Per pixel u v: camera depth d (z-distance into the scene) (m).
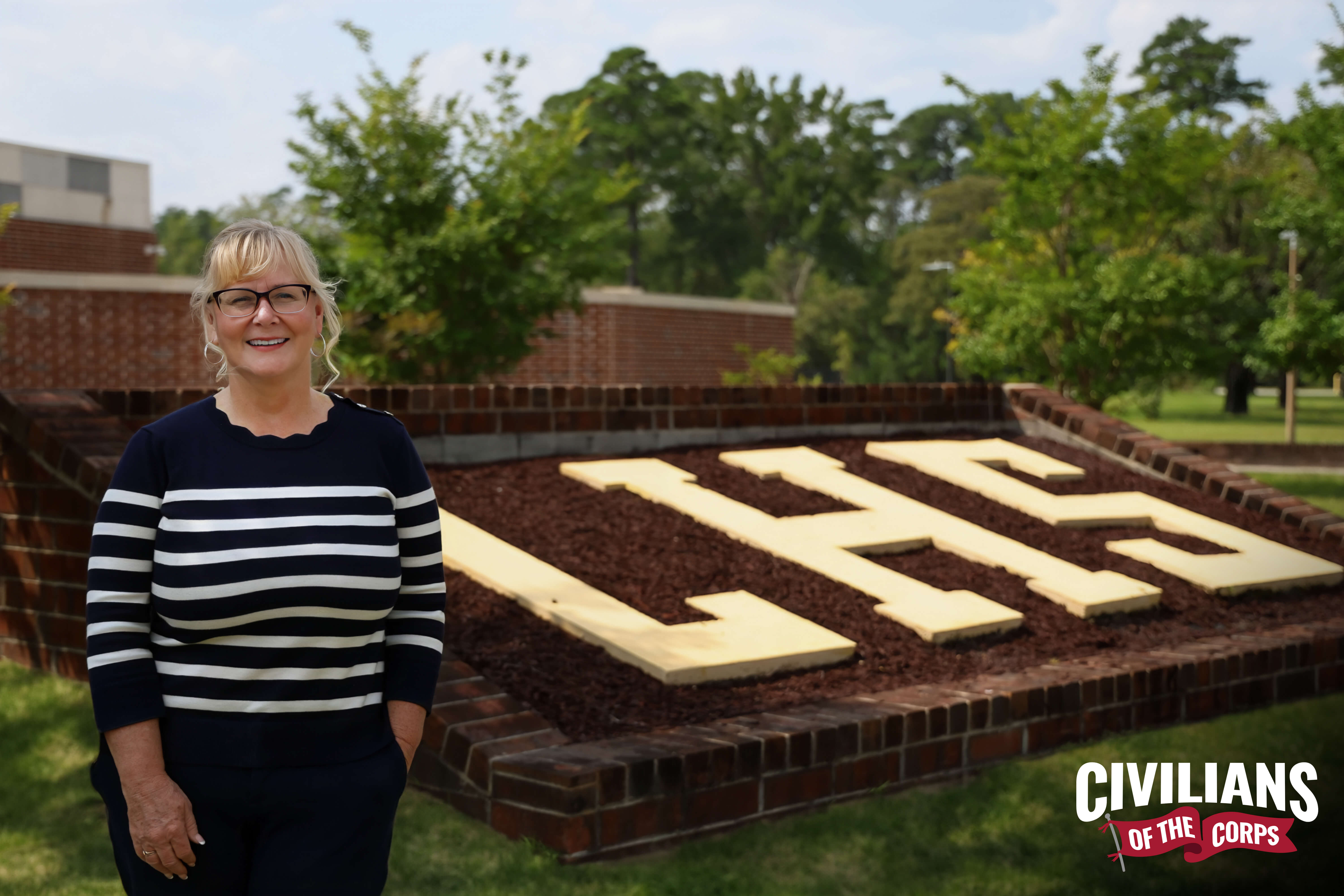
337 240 16.23
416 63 14.27
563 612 5.47
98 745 5.17
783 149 76.50
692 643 5.36
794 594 6.25
